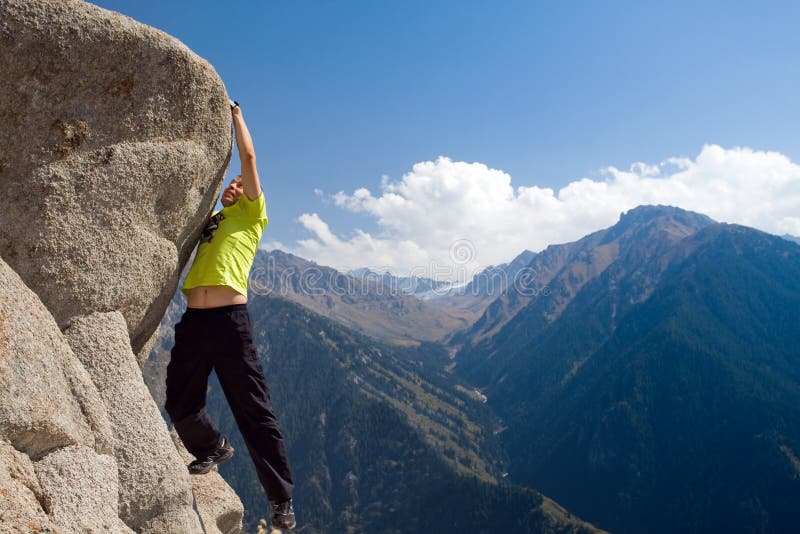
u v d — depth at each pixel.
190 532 5.24
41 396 3.76
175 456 5.06
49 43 4.19
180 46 4.77
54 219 4.46
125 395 4.79
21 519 3.33
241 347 5.46
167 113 4.88
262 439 5.55
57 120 4.39
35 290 4.49
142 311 5.35
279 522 5.56
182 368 5.54
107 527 3.97
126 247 4.91
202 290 5.49
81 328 4.72
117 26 4.42
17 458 3.62
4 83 4.14
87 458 4.06
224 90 5.28
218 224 5.82
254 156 5.72
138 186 4.84
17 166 4.33
